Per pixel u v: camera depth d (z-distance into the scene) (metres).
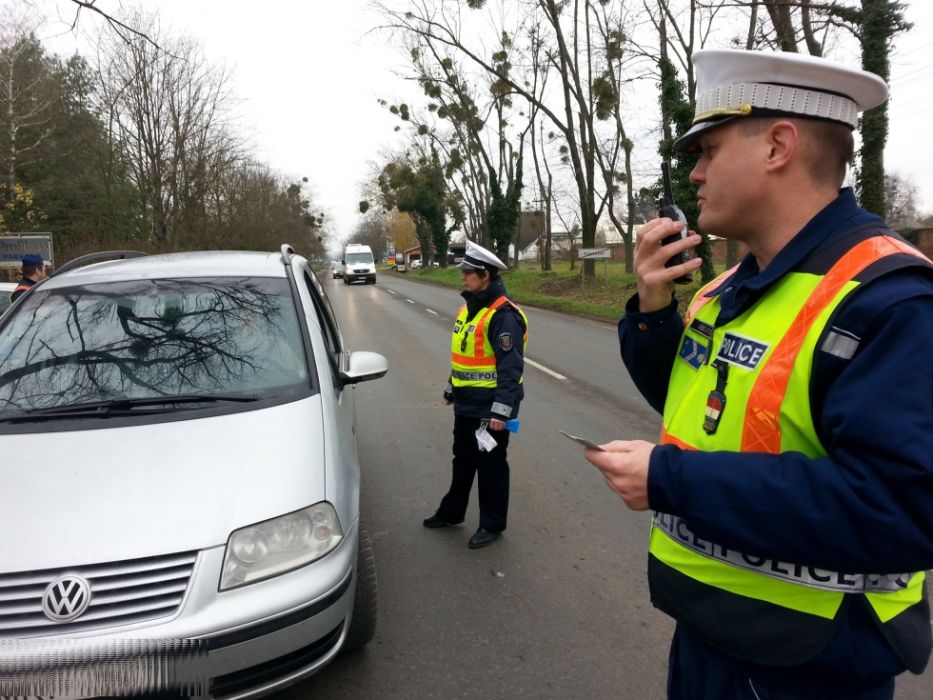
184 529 1.97
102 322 2.97
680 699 1.36
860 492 0.93
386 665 2.65
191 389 2.66
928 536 0.90
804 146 1.15
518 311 3.62
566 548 3.70
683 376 1.35
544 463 5.16
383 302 23.53
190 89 16.33
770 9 12.88
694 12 17.80
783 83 1.14
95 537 1.91
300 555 2.08
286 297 3.23
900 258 1.01
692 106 14.93
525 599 3.16
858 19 11.02
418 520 4.10
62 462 2.19
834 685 1.10
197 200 18.23
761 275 1.17
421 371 9.41
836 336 1.01
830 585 1.07
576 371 9.06
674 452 1.12
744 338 1.16
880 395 0.93
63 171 19.94
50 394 2.61
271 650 1.96
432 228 56.75
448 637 2.85
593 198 23.19
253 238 24.59
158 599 1.88
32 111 16.12
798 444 1.06
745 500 1.01
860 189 11.67
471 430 3.75
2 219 15.06
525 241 67.50
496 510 3.73
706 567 1.20
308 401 2.64
